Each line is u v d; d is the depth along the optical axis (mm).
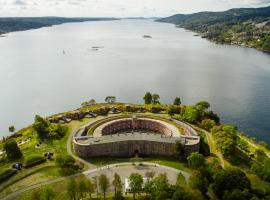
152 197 139000
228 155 186875
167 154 195750
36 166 175125
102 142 192250
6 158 184875
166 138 198375
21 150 196000
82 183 140250
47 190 137250
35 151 194125
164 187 138875
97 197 146625
